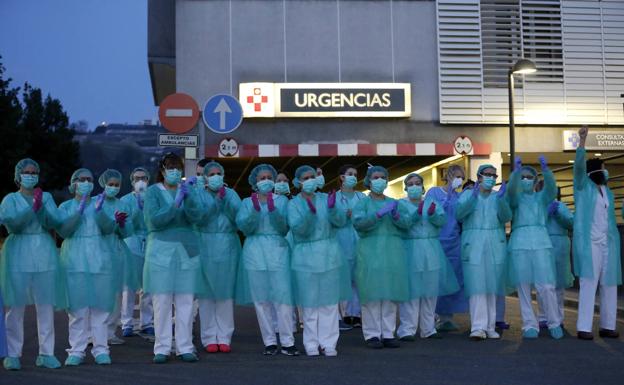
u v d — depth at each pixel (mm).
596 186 8281
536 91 19094
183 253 6926
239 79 18500
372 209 7535
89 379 6000
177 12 18406
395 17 19000
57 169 42031
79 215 6785
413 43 19000
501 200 8055
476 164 19125
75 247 6879
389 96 18594
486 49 19031
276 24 18641
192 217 6941
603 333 8219
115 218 7109
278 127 18578
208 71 18438
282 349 7230
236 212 7395
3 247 6699
